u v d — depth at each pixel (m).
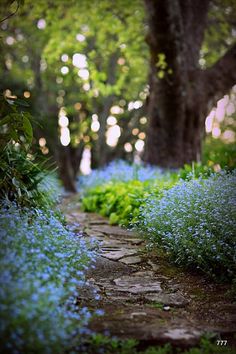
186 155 9.62
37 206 5.11
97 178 10.45
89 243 4.73
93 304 3.53
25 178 5.27
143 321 3.21
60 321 2.62
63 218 5.74
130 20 10.87
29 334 2.31
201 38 9.95
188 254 4.44
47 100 16.88
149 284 4.09
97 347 2.79
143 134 20.06
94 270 4.42
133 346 2.87
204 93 9.71
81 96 16.61
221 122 18.09
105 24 11.03
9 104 4.37
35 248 3.51
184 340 2.94
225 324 3.31
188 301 3.75
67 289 3.21
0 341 2.27
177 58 8.69
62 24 11.22
